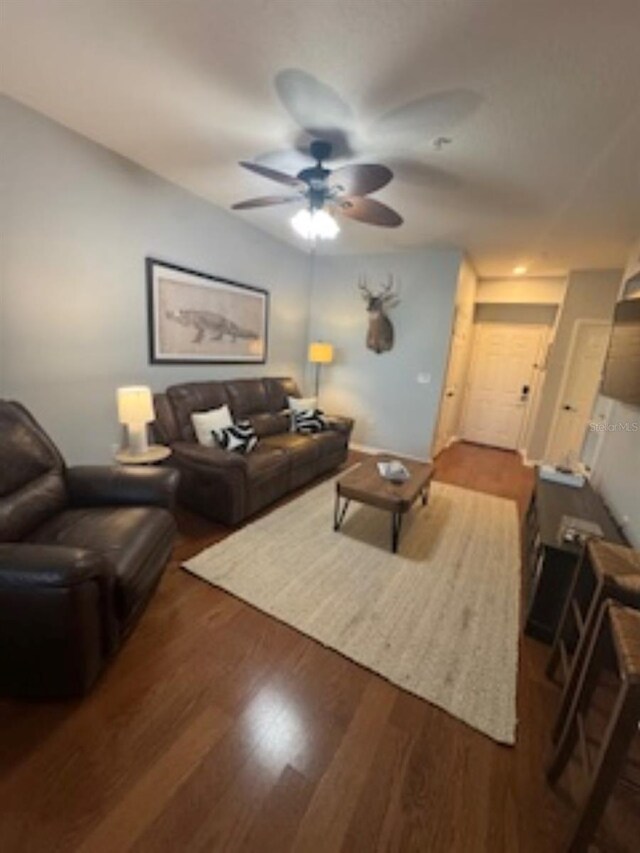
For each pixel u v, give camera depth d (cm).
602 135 190
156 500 207
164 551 186
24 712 138
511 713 154
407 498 262
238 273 392
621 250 370
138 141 243
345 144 217
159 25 146
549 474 302
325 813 117
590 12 124
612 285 448
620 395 255
